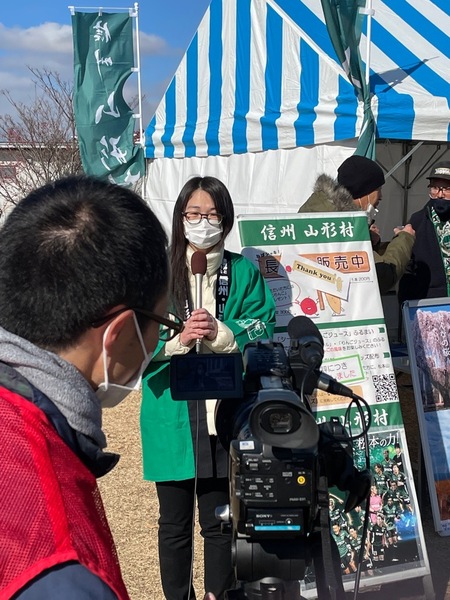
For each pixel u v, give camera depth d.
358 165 3.84
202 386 1.59
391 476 3.43
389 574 3.29
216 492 2.80
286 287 3.43
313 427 1.35
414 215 4.74
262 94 6.63
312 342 1.67
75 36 9.41
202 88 7.98
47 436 0.90
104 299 0.96
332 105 5.53
